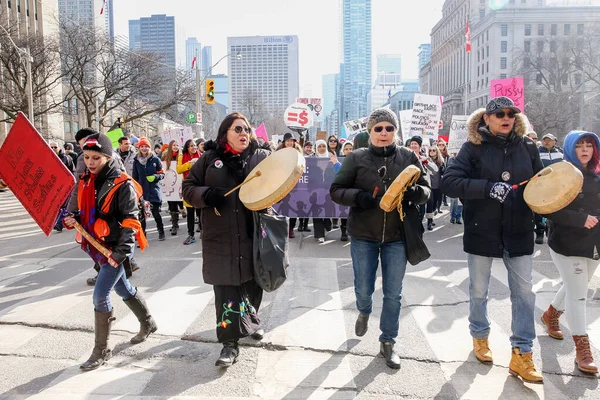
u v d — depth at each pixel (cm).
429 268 682
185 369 380
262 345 422
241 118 385
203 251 380
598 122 4647
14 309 516
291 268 689
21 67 3234
